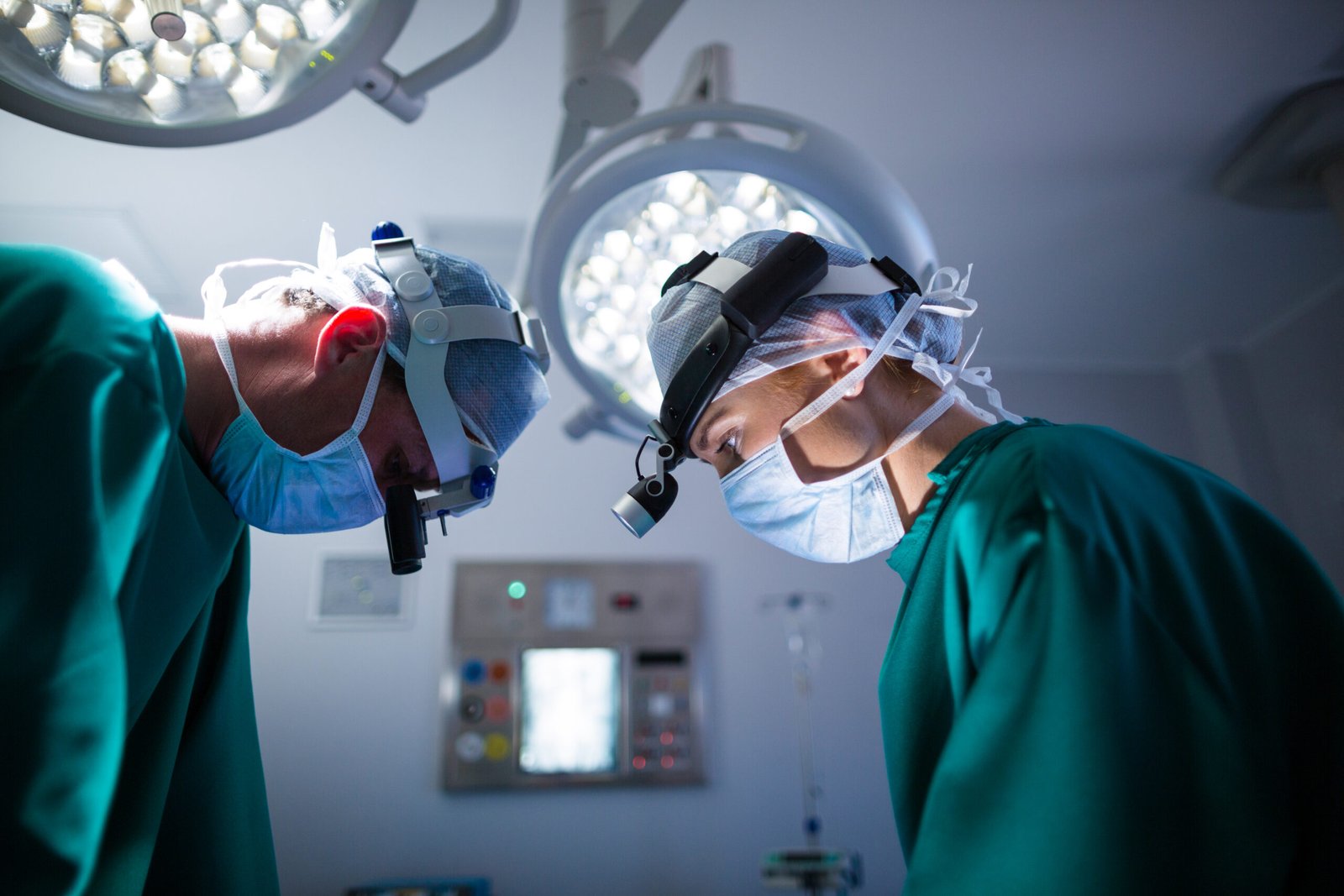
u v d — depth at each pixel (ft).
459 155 8.66
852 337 3.00
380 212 9.43
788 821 10.95
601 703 11.02
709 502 12.06
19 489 2.19
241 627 3.67
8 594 2.09
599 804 10.78
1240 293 11.48
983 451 2.75
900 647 2.68
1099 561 2.17
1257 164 8.82
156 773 3.00
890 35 7.51
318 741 10.65
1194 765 2.00
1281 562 2.41
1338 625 2.34
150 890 3.22
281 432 3.16
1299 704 2.28
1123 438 2.56
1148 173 9.28
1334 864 2.15
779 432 3.05
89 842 1.97
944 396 2.98
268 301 3.30
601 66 4.90
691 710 11.12
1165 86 8.18
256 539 11.20
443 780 10.58
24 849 1.92
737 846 10.80
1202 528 2.36
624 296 4.83
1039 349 12.73
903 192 4.46
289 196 9.12
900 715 2.58
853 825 11.02
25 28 3.43
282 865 10.23
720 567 11.81
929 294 3.16
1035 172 9.23
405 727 10.78
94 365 2.41
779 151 4.28
